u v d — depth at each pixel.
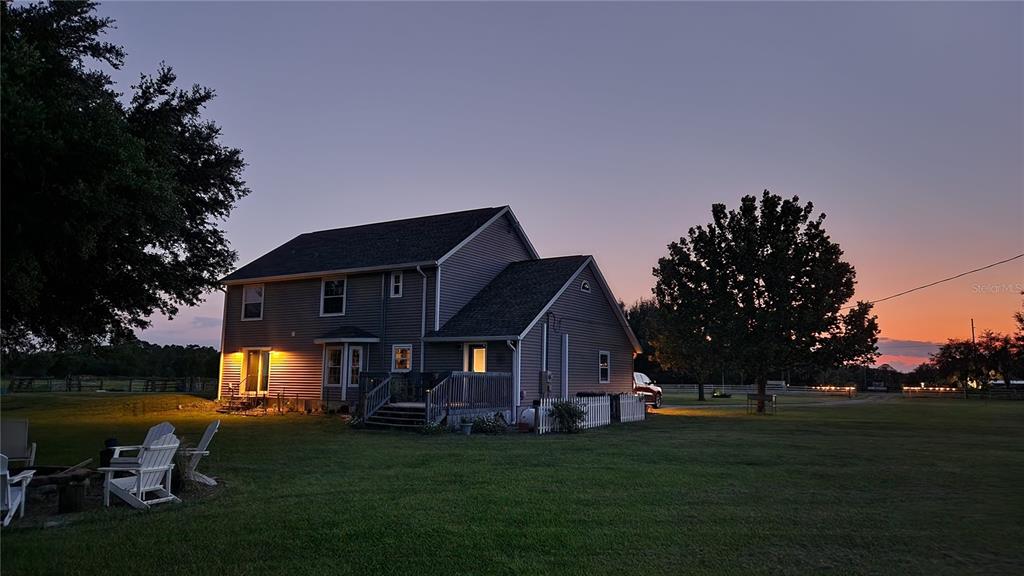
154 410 26.97
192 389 45.72
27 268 8.97
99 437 16.70
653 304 60.66
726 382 80.12
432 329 24.30
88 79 11.18
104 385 47.03
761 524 7.69
